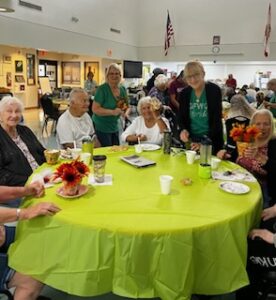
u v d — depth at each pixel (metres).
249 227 1.56
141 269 1.34
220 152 2.59
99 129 3.73
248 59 11.22
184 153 2.62
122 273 1.34
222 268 1.41
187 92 2.91
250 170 2.41
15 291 1.58
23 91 11.88
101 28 10.09
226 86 9.40
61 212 1.47
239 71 12.65
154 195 1.71
